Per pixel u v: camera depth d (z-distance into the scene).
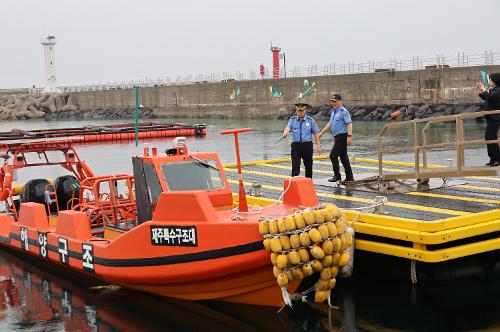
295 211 7.48
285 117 47.97
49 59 86.19
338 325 7.61
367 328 7.49
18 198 13.32
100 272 8.80
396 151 10.60
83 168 12.21
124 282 8.64
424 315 7.83
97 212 10.23
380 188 10.71
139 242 8.16
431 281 9.09
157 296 8.81
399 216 8.45
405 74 39.41
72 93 77.62
